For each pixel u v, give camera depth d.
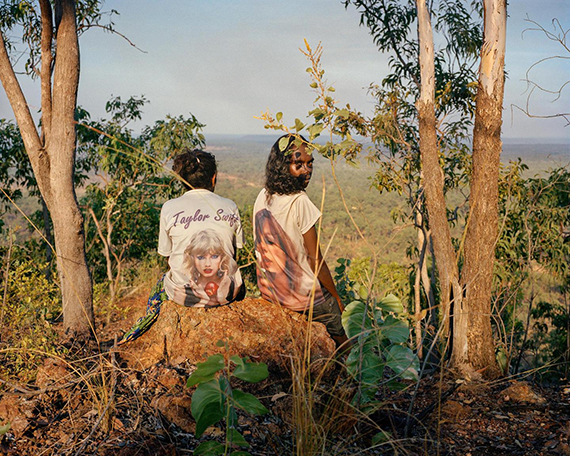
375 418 2.29
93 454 1.87
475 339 3.34
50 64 3.98
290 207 2.57
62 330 4.12
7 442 1.98
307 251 2.62
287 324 2.62
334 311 2.70
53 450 1.94
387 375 3.15
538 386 3.06
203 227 2.71
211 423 1.65
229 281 2.73
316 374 2.46
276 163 2.57
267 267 2.70
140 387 2.35
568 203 7.03
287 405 2.33
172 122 7.47
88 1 5.38
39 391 2.17
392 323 2.14
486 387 2.99
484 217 3.34
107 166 7.18
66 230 4.01
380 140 5.74
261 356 2.53
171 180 7.71
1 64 3.86
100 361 2.33
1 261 3.57
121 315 5.42
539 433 2.37
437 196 3.59
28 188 8.29
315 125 2.14
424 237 5.98
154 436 2.00
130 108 7.49
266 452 2.00
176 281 2.73
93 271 7.84
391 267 6.45
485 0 3.29
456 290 3.45
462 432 2.38
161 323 2.71
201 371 1.68
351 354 2.12
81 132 7.36
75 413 2.19
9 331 3.02
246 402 1.67
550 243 6.78
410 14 6.45
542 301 7.82
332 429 2.09
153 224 8.38
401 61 6.50
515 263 6.55
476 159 3.38
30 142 3.92
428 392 2.89
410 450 2.13
